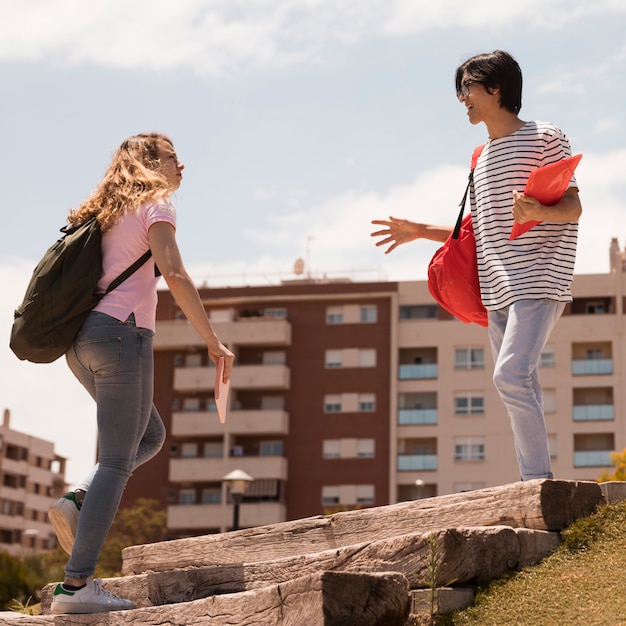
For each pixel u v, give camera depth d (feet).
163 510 226.17
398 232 24.52
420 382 224.94
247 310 234.79
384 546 17.22
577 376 218.38
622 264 224.94
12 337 18.25
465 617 16.02
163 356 234.79
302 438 226.17
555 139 21.08
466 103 21.90
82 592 17.48
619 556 17.01
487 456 219.00
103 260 18.25
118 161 19.10
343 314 230.68
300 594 14.64
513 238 20.12
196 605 16.39
